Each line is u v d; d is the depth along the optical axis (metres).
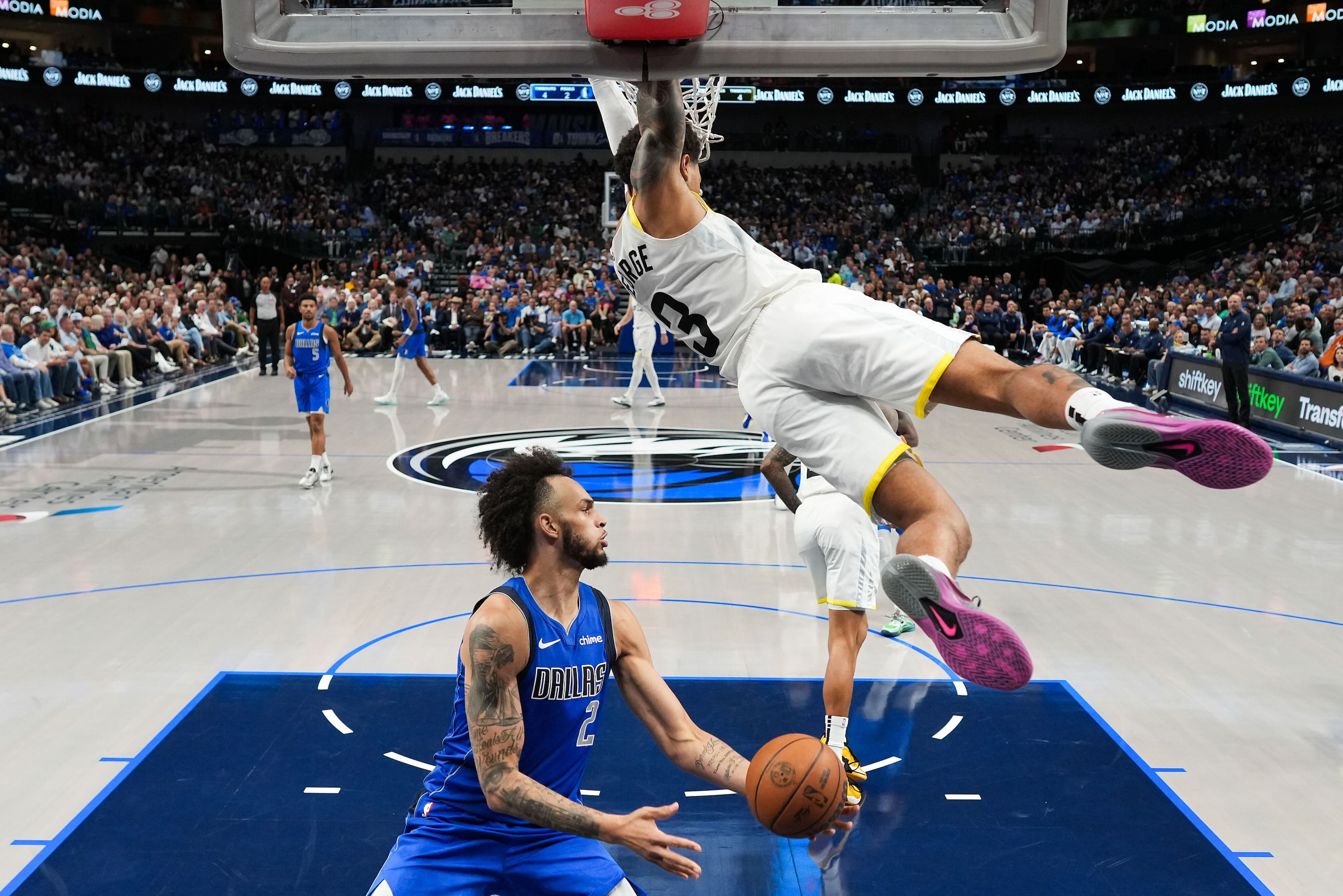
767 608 7.10
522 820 2.78
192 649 6.22
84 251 27.02
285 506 9.84
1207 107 35.25
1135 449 2.15
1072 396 2.26
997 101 31.84
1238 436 2.04
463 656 2.92
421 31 2.26
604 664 2.99
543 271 28.27
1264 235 29.47
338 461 11.88
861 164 35.34
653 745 5.09
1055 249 30.09
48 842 4.15
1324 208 28.91
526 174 34.56
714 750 2.96
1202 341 17.95
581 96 25.23
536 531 2.89
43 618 6.73
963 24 2.21
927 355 2.44
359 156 35.03
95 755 4.89
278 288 26.20
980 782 4.77
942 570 2.09
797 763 2.65
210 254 28.92
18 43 35.09
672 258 2.66
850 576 4.70
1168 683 5.90
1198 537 9.05
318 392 10.59
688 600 7.27
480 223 32.19
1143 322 20.02
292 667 5.97
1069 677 5.98
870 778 4.81
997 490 10.87
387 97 33.69
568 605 2.96
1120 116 36.25
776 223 32.34
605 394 17.61
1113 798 4.63
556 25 2.24
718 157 35.69
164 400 16.19
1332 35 34.34
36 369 14.80
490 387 18.33
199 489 10.47
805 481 4.99
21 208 28.28
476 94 33.25
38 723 5.22
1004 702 5.62
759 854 4.18
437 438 13.41
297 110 34.91
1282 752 5.09
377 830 4.29
